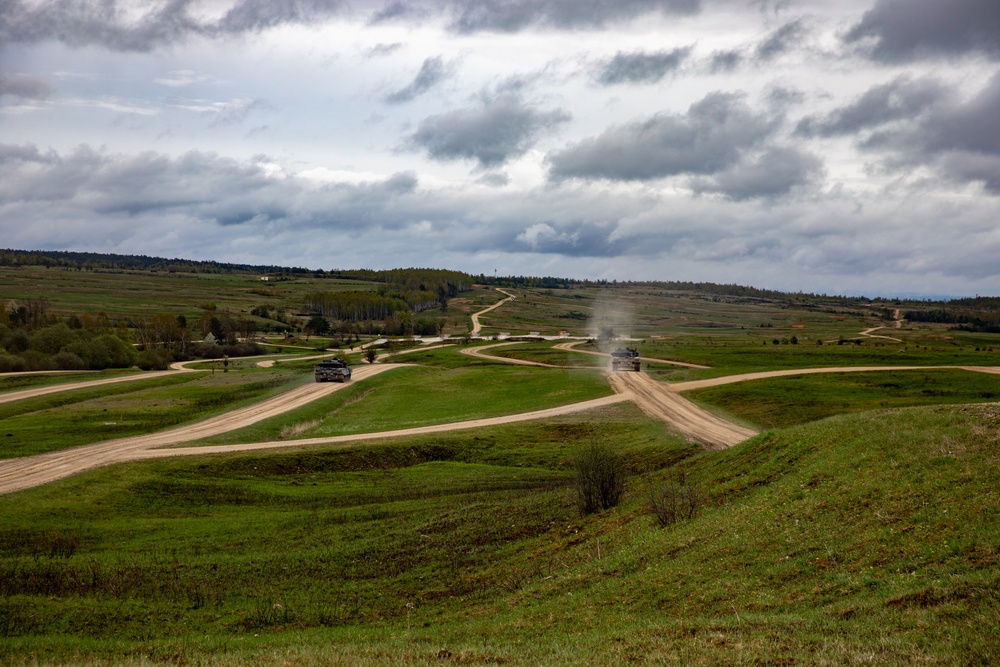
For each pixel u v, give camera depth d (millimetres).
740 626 16250
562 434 62781
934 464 22609
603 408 72062
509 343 184625
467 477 50188
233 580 28656
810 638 14625
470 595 26531
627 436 59312
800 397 73125
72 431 62219
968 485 20281
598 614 20641
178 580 28266
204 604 26203
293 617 24984
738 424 62969
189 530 36156
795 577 19297
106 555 31219
